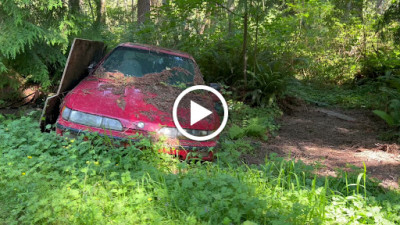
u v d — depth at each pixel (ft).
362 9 55.06
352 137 27.07
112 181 12.06
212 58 35.35
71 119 15.30
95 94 16.46
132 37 36.22
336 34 53.57
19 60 22.84
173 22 35.17
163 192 11.85
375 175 18.67
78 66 19.63
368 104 38.27
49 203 10.91
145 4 45.80
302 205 11.42
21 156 14.02
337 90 48.16
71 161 13.78
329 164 20.02
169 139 15.25
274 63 35.68
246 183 13.53
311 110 36.55
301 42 50.26
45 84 23.08
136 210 11.08
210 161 16.42
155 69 19.93
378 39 49.01
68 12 22.94
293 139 25.27
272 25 36.06
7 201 11.17
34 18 21.85
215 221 10.66
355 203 12.84
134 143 15.03
